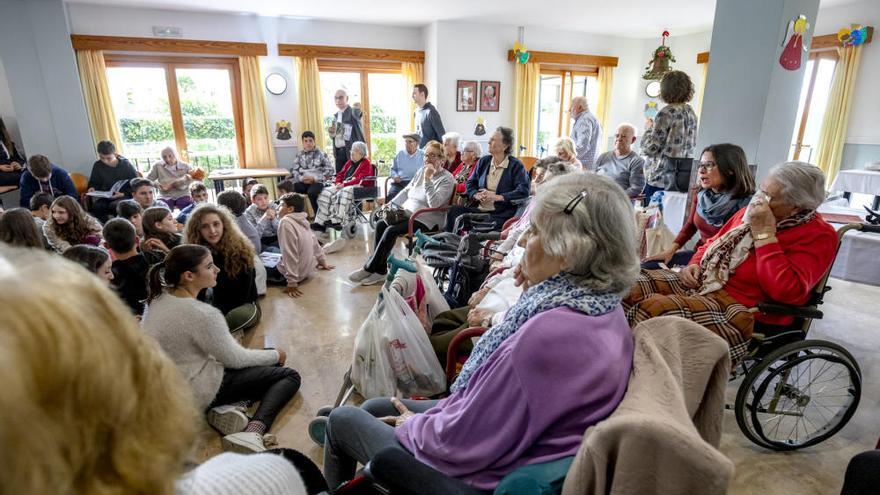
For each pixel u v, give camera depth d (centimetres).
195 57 555
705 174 201
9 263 27
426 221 342
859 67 515
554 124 748
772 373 153
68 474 25
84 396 26
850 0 503
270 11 541
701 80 707
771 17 251
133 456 29
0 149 485
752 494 146
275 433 174
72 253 185
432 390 172
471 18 593
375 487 90
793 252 146
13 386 22
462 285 228
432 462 85
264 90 584
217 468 49
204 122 583
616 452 59
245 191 455
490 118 673
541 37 670
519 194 312
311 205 534
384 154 683
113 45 507
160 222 267
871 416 183
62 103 490
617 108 771
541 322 74
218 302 244
